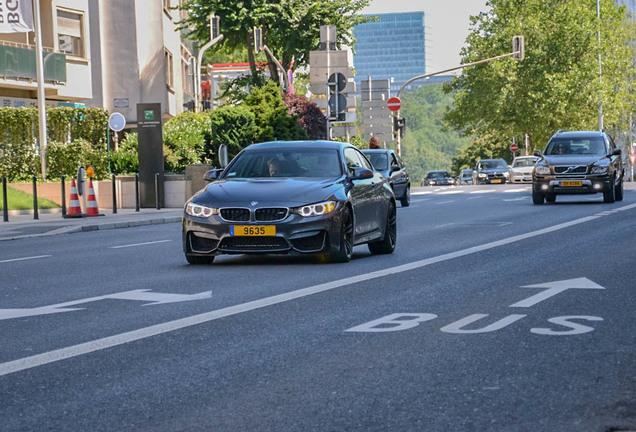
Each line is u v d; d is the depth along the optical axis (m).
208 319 9.15
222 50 60.91
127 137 37.97
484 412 5.64
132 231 23.22
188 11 58.81
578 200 33.53
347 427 5.40
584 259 13.84
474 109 84.06
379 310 9.52
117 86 49.53
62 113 35.44
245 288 11.45
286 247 13.62
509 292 10.61
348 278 12.17
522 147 109.81
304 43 59.00
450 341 7.81
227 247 13.75
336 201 13.88
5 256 16.72
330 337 8.11
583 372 6.60
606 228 19.59
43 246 18.88
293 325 8.74
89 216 28.62
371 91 52.25
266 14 57.00
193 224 13.90
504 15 83.62
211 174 15.41
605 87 81.75
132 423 5.56
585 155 31.06
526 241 17.11
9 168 34.22
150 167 34.31
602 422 5.38
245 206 13.68
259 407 5.86
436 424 5.42
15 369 7.05
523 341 7.74
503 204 32.03
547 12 82.44
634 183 54.22
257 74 60.47
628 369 6.66
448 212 27.97
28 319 9.46
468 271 12.73
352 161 15.50
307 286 11.50
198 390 6.33
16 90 41.62
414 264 13.77
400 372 6.73
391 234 15.91
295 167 14.91
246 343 7.92
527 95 82.06
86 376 6.79
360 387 6.32
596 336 7.89
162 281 12.39
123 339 8.20
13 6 34.41
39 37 34.53
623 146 108.25
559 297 10.12
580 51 81.69
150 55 50.69
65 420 5.65
